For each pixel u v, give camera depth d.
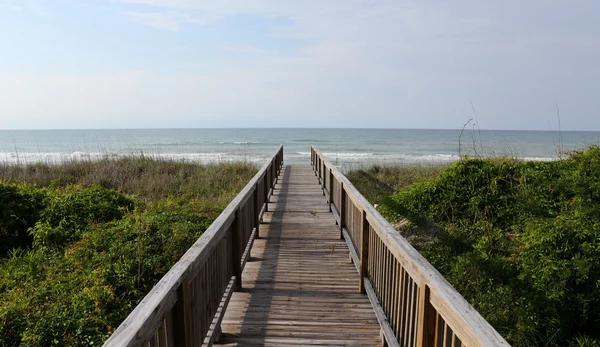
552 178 6.32
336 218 6.77
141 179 13.93
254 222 5.90
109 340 1.23
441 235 5.90
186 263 2.01
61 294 4.50
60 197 8.13
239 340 3.10
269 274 4.61
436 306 1.80
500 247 5.45
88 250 5.77
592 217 4.95
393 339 2.68
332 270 4.76
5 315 3.92
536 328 3.95
